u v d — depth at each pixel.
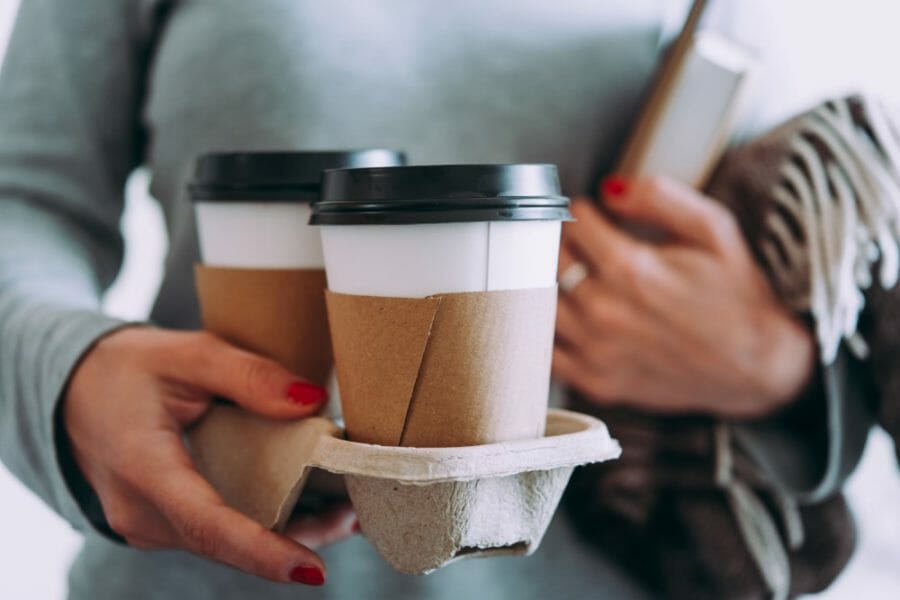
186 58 0.69
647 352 0.62
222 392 0.43
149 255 1.47
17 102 0.72
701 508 0.65
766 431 0.65
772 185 0.62
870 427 0.65
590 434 0.38
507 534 0.37
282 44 0.66
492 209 0.33
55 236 0.67
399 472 0.34
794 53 0.69
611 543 0.68
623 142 0.71
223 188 0.43
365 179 0.34
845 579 1.23
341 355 0.37
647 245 0.63
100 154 0.73
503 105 0.68
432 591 0.66
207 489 0.41
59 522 1.59
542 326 0.36
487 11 0.67
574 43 0.68
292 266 0.43
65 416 0.47
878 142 0.60
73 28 0.72
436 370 0.35
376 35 0.66
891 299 0.60
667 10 0.70
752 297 0.62
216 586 0.69
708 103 0.61
